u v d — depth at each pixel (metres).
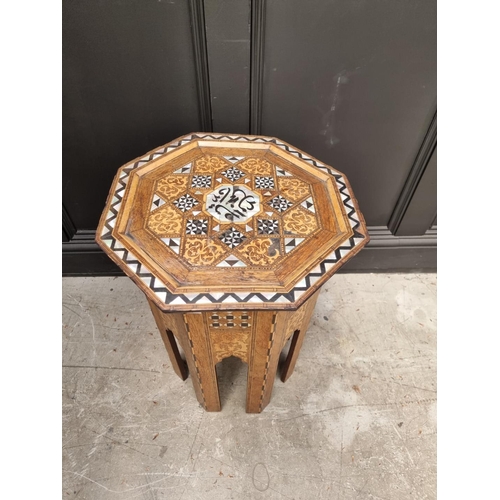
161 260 0.98
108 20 1.18
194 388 1.48
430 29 1.24
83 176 1.64
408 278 2.09
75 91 1.35
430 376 1.67
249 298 0.90
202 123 1.49
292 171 1.26
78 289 1.95
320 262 0.99
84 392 1.57
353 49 1.29
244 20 1.19
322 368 1.68
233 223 1.07
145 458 1.40
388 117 1.50
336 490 1.34
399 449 1.44
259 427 1.49
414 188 1.74
